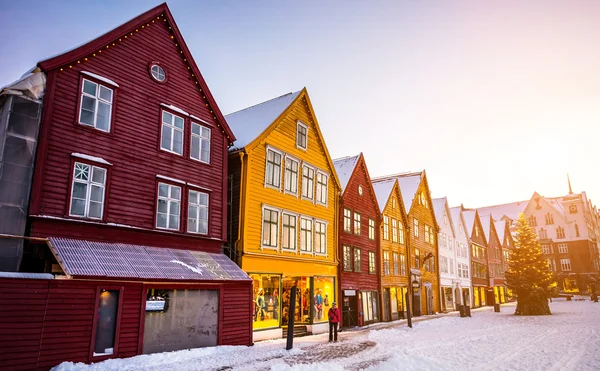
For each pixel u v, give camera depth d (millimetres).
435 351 16344
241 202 20500
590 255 86062
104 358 12984
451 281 49969
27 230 13062
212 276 16422
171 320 15141
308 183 25672
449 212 52906
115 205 15117
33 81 13805
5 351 11055
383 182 39656
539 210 93688
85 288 12914
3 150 12891
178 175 17656
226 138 20391
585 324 27062
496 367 13148
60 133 14023
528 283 40344
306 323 24078
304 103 26125
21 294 11586
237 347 16625
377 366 12688
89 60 15219
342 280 27781
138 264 14336
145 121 16734
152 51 17531
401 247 38656
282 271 22297
